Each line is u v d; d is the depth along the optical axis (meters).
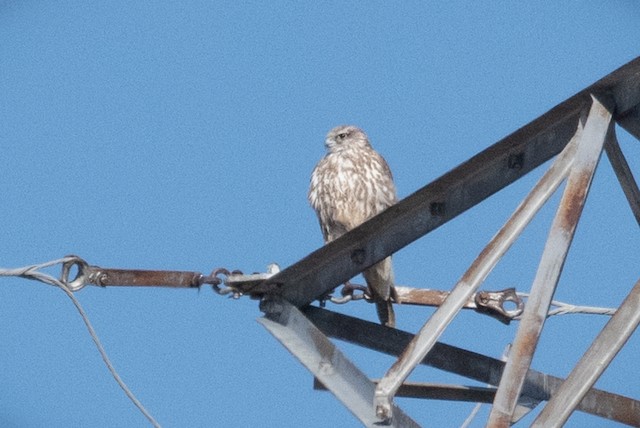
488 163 11.12
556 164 10.48
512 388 9.94
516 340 10.04
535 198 10.45
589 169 10.31
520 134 10.81
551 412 9.88
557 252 10.10
